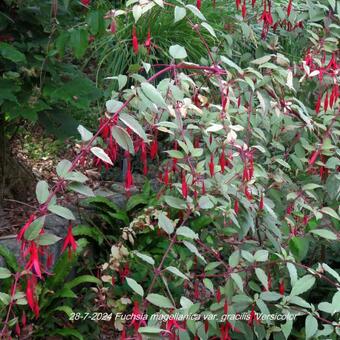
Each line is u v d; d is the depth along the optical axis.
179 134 2.63
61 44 3.18
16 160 4.26
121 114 2.02
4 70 3.44
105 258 4.01
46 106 3.26
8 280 3.11
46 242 1.84
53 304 3.36
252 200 2.59
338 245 3.15
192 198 2.66
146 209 3.48
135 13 2.35
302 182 3.01
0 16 3.32
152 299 2.24
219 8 5.34
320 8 3.24
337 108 2.90
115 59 4.94
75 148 4.70
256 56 3.26
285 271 2.81
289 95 2.99
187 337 2.40
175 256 3.21
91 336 3.49
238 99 2.71
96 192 4.44
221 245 2.95
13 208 4.03
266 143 3.02
